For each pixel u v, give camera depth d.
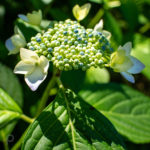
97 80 0.40
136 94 0.34
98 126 0.25
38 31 0.33
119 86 0.34
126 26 0.53
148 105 0.34
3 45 0.40
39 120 0.24
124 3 0.45
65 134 0.25
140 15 0.52
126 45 0.26
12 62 0.41
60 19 0.41
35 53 0.24
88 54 0.25
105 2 0.43
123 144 0.25
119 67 0.25
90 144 0.24
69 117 0.25
